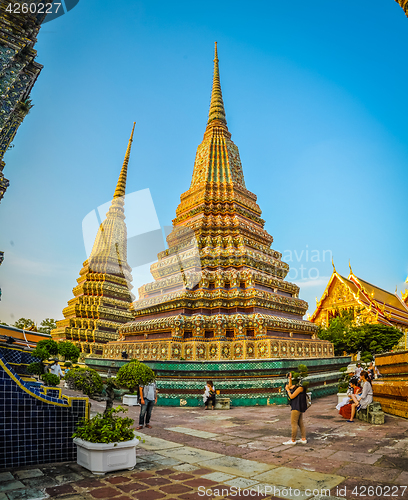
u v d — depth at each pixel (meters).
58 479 5.57
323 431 9.25
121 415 11.93
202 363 15.30
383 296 48.56
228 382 15.10
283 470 6.07
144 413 9.95
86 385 15.38
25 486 5.23
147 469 6.17
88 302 37.38
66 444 6.59
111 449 5.99
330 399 16.84
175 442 8.21
